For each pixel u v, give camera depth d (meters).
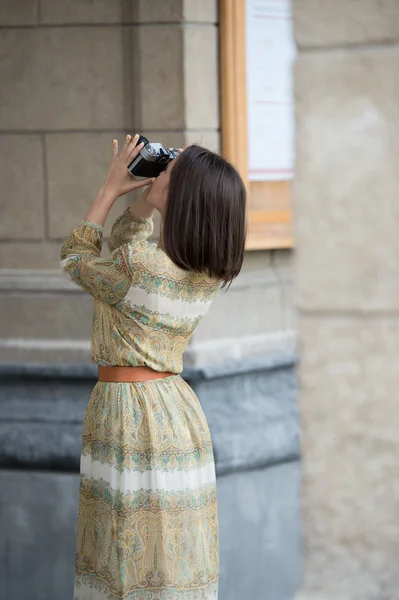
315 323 1.98
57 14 5.90
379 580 2.01
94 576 3.87
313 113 1.96
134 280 3.63
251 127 6.05
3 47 6.01
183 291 3.76
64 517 5.91
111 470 3.77
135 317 3.72
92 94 5.91
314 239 1.97
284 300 6.35
